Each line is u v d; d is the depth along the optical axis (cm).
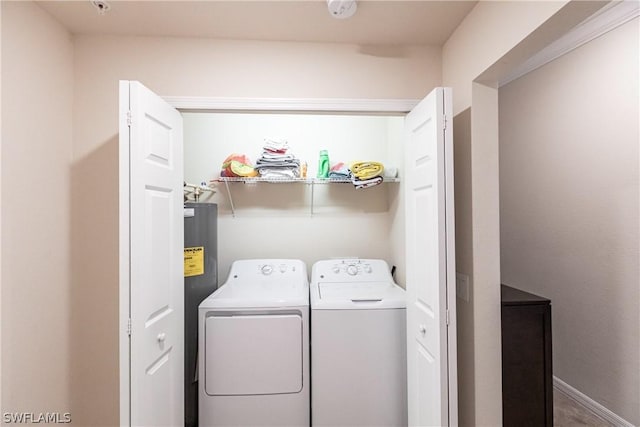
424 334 147
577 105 219
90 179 158
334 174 243
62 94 151
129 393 124
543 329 151
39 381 137
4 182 121
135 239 123
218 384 182
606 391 203
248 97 164
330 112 171
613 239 199
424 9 141
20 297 128
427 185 141
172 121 153
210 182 261
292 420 185
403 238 228
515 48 116
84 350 158
